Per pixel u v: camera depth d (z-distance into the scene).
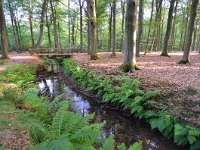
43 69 22.64
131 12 13.68
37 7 39.00
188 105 8.02
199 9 29.89
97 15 29.42
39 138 5.24
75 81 16.22
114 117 9.55
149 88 10.00
